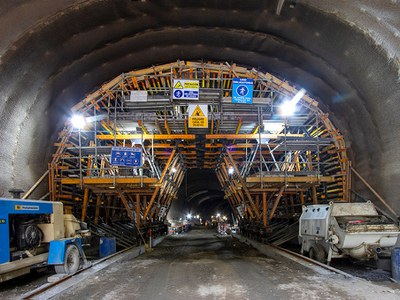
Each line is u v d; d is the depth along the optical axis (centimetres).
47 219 960
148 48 1545
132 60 1597
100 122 1614
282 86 1609
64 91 1489
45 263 918
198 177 4356
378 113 1272
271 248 1517
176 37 1493
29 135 1341
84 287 818
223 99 1509
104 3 1145
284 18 1259
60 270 910
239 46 1548
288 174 1595
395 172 1225
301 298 682
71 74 1436
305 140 1566
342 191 1630
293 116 1582
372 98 1273
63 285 816
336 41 1224
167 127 1588
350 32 1133
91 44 1339
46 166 1566
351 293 712
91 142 1830
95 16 1191
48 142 1544
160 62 1675
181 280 891
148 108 1567
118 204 2414
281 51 1498
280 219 2289
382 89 1192
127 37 1418
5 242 758
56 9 1073
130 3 1196
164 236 2820
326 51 1323
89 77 1563
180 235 3438
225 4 1251
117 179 1541
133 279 915
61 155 1598
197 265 1163
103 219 2120
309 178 1579
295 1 1130
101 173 1842
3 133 1167
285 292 732
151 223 2212
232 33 1452
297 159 1902
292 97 1620
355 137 1530
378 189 1357
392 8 963
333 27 1170
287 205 2255
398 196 1216
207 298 696
